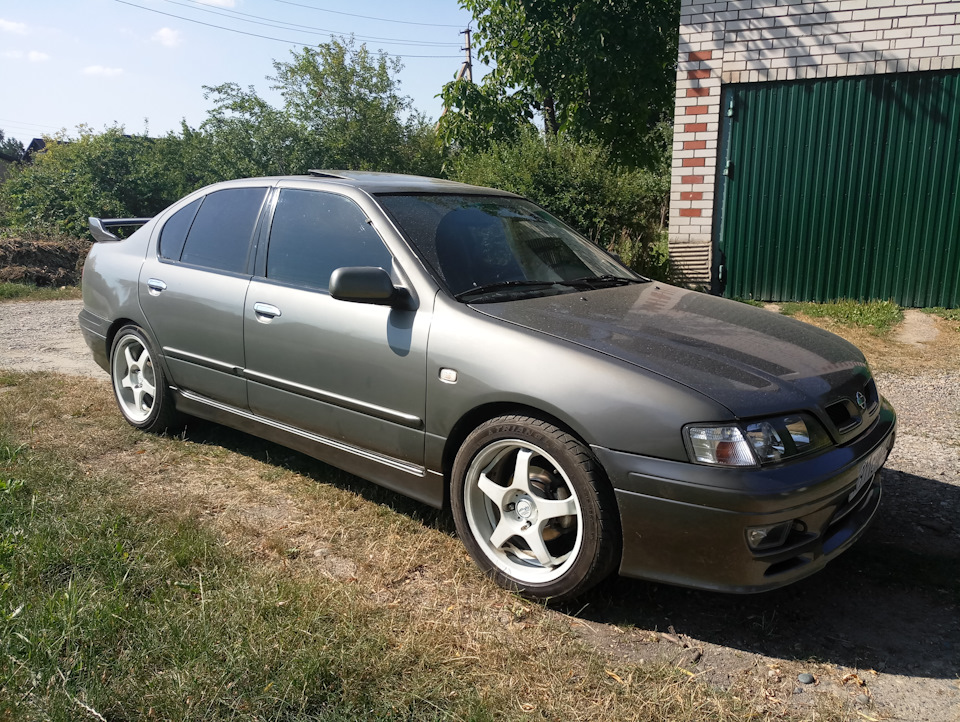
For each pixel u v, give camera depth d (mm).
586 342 2824
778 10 8172
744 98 8500
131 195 22188
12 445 4160
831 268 8547
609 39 12547
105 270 4773
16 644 2336
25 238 13414
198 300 4059
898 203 8172
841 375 2998
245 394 3904
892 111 8008
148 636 2426
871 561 3221
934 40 7695
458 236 3523
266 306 3691
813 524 2650
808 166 8414
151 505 3508
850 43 7984
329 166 24250
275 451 4398
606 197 10492
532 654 2533
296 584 2795
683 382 2605
